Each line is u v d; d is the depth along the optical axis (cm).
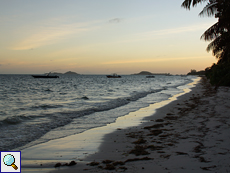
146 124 876
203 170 386
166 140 602
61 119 1034
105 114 1160
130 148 560
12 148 599
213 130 675
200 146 523
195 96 1959
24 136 725
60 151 570
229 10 1332
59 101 1947
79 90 3597
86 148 587
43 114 1193
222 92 2188
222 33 1580
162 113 1129
